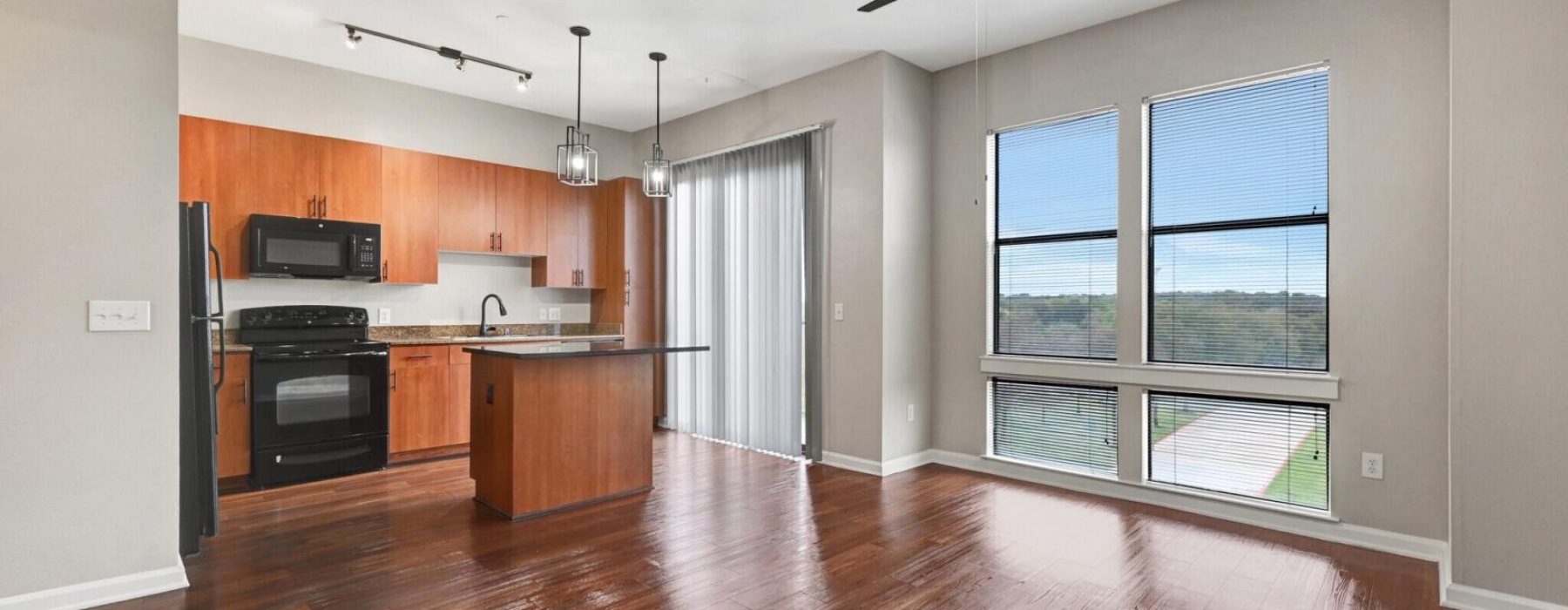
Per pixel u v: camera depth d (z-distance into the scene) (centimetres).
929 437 476
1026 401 438
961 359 462
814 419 477
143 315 254
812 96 482
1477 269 250
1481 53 249
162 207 259
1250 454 353
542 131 579
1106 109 396
